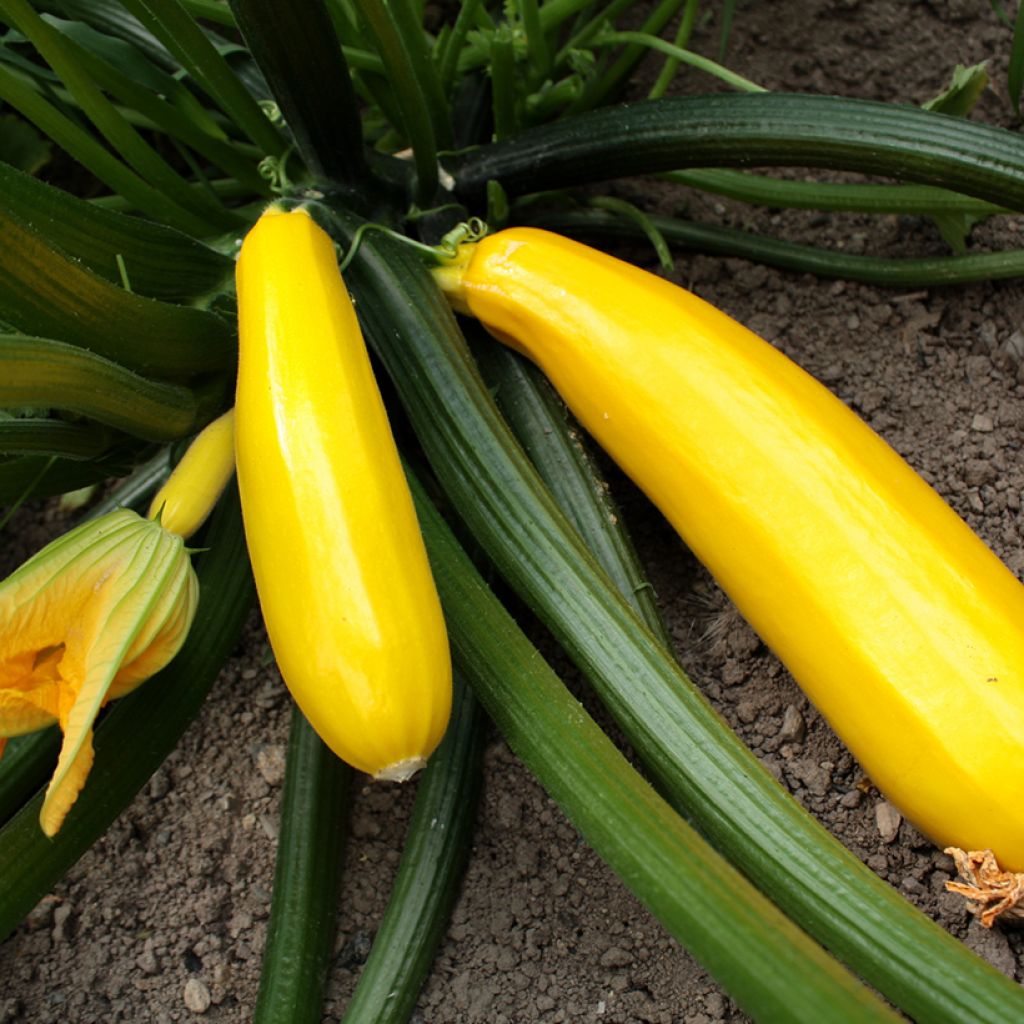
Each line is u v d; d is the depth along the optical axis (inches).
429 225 19.1
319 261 14.5
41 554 12.7
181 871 17.8
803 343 20.2
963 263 19.6
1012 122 22.2
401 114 17.7
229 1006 16.9
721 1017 15.6
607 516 16.6
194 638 15.7
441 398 15.4
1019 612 13.6
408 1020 15.9
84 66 18.1
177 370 16.1
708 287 21.0
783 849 12.3
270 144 18.9
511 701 13.5
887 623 13.5
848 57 23.4
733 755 12.8
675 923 11.2
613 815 12.1
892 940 11.6
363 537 12.2
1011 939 15.0
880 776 13.9
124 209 21.4
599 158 18.6
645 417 14.9
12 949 17.4
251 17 16.1
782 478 14.1
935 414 19.3
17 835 14.3
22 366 12.9
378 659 11.8
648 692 13.3
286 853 16.4
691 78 23.6
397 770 12.1
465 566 14.6
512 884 16.8
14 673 12.7
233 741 18.6
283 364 13.1
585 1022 15.9
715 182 20.4
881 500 13.9
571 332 15.5
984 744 13.0
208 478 15.2
